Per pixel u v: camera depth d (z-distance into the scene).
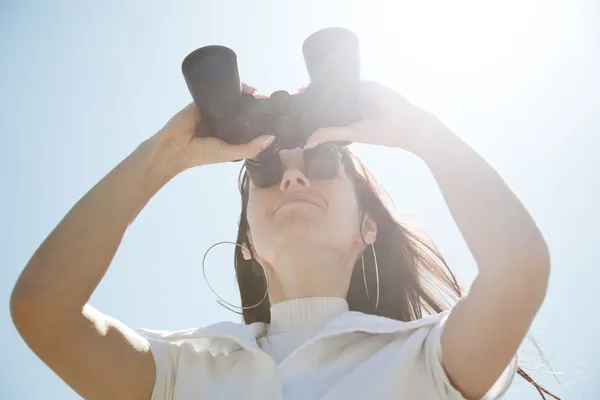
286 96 1.06
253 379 1.01
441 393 0.96
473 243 0.94
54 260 0.94
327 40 1.04
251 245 1.33
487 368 0.93
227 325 1.09
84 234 0.96
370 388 0.97
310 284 1.16
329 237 1.16
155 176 1.03
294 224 1.15
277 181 1.17
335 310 1.14
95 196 0.99
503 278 0.91
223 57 1.02
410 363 0.98
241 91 1.08
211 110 1.04
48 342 0.93
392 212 1.34
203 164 1.07
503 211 0.94
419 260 1.33
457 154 0.99
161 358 1.02
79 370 0.95
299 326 1.13
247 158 1.09
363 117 1.06
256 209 1.17
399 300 1.31
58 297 0.93
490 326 0.91
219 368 1.04
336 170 1.16
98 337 0.96
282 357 1.09
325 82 1.05
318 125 1.06
